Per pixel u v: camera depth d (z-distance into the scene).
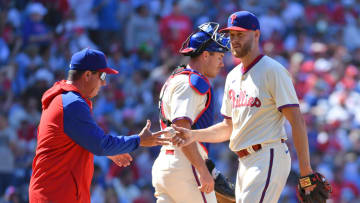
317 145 52.50
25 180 43.91
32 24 56.19
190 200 19.47
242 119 18.59
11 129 46.69
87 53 18.27
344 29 72.50
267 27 66.69
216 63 20.14
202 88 19.28
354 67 65.00
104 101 50.59
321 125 53.69
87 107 17.89
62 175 17.88
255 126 18.39
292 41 66.56
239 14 18.38
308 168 17.81
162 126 20.17
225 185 20.52
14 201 41.47
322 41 70.00
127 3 61.25
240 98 18.69
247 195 18.28
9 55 55.00
